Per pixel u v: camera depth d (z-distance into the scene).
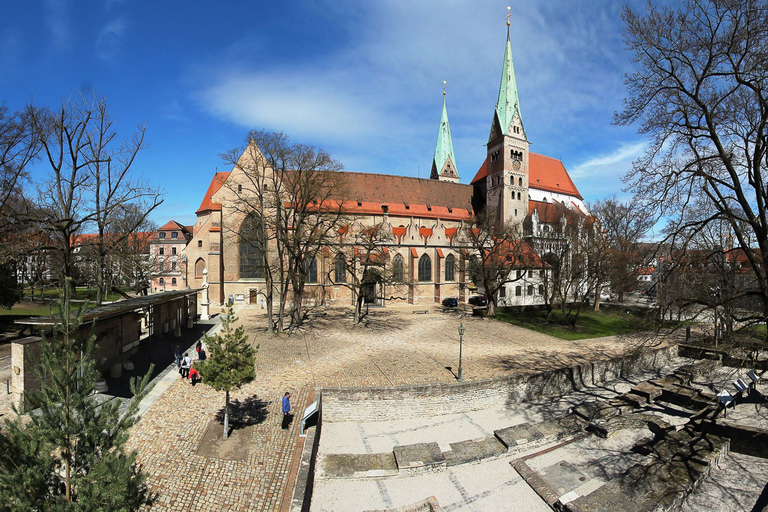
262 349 35.22
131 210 54.75
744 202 20.75
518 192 74.69
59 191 34.34
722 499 17.58
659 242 23.50
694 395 27.33
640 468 18.84
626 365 33.72
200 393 24.09
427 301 67.88
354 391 24.30
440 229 68.50
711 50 19.48
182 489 14.76
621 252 56.56
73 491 9.89
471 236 56.19
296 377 28.03
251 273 59.78
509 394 27.23
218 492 14.74
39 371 9.81
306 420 20.08
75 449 9.91
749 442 21.23
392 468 19.11
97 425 9.86
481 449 20.95
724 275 27.11
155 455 16.83
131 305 26.55
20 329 36.97
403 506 17.02
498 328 46.84
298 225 44.66
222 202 58.97
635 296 74.19
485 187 82.00
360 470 18.92
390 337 41.19
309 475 16.50
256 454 17.52
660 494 16.86
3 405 20.05
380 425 24.16
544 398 28.52
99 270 37.28
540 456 20.95
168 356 31.94
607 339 42.56
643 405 27.44
